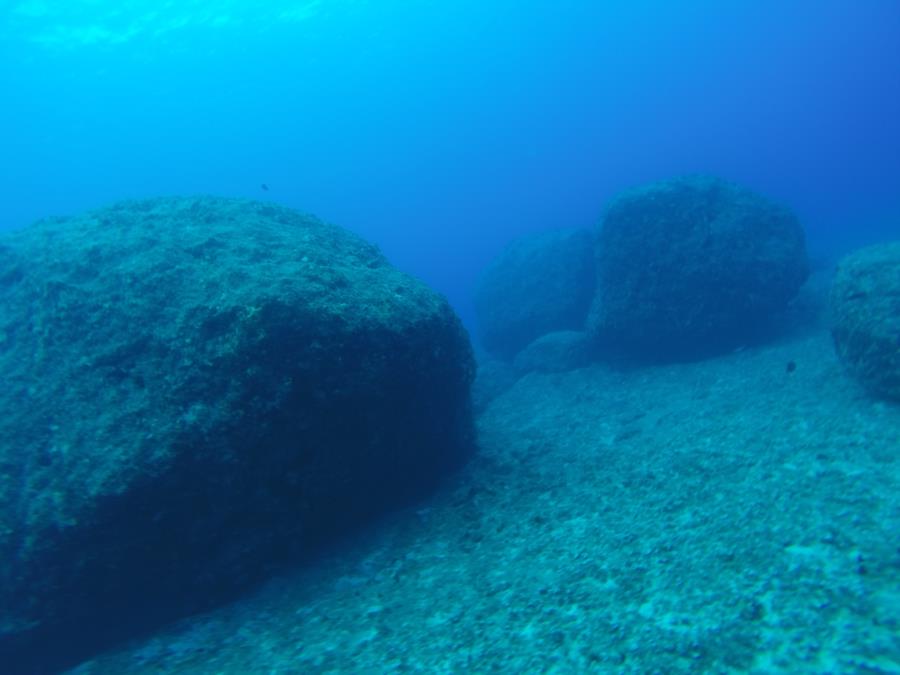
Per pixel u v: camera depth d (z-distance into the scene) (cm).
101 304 450
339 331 422
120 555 373
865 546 314
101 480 363
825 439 473
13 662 365
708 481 455
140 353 418
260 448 395
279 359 396
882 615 261
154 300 441
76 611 370
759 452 484
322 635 353
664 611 304
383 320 454
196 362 396
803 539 336
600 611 318
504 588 367
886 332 521
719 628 280
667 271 856
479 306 1382
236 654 346
